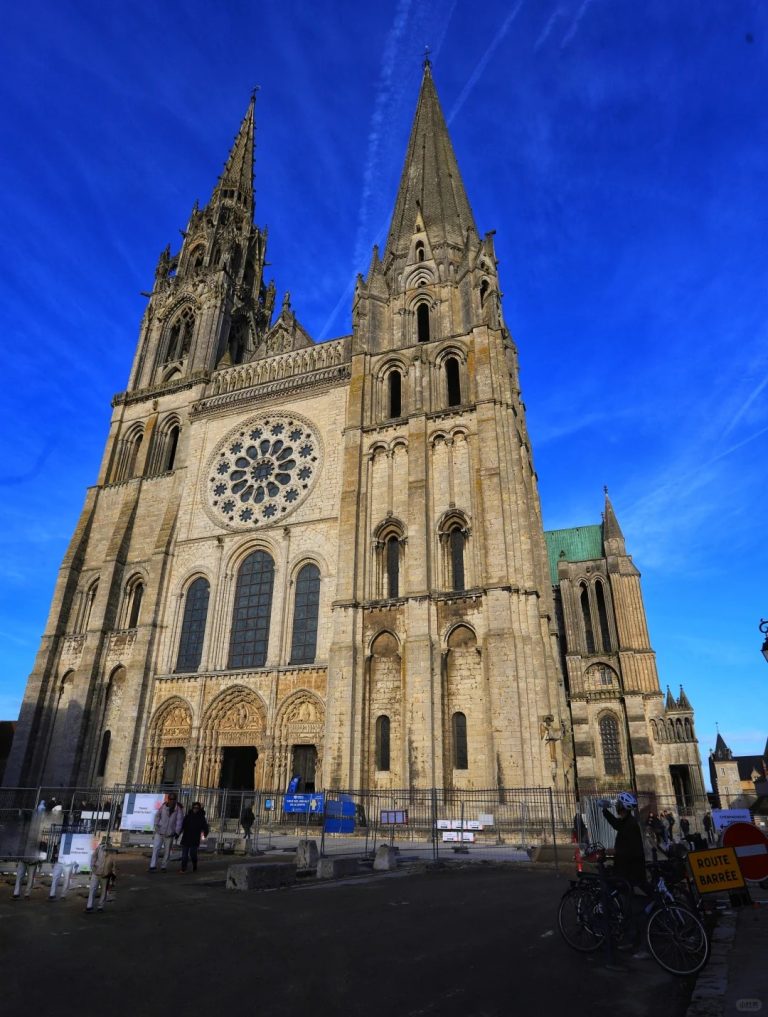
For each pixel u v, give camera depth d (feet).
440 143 256.93
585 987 35.68
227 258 251.60
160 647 176.86
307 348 207.51
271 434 195.83
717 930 49.98
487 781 132.98
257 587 176.24
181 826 87.04
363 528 168.04
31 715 179.42
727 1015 29.40
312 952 42.14
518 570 149.69
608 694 256.32
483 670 141.59
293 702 156.15
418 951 42.45
